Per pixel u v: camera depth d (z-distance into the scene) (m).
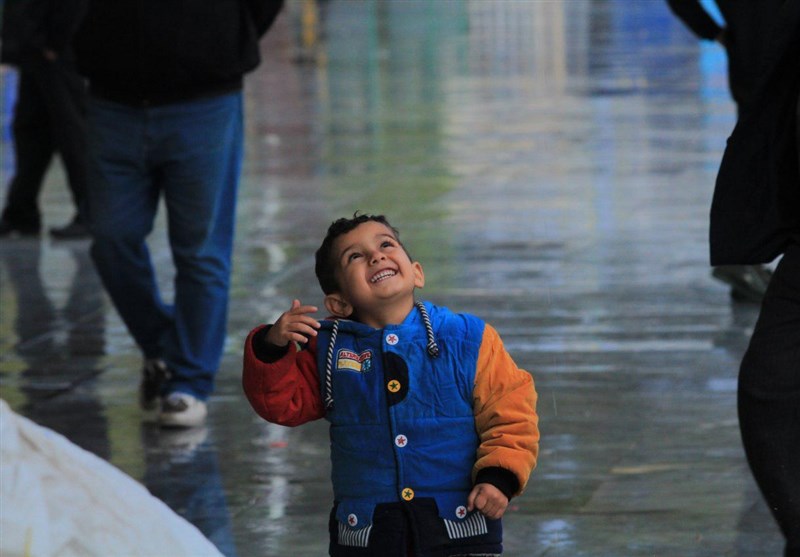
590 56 61.88
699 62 57.81
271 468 14.54
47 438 7.70
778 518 11.01
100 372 18.59
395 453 8.80
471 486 8.84
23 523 7.10
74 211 31.12
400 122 44.16
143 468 14.61
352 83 55.28
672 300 21.42
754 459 11.12
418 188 32.62
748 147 11.13
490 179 33.56
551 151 37.53
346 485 8.96
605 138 39.38
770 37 10.78
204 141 15.81
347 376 8.91
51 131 28.45
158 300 16.91
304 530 12.73
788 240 11.13
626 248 25.31
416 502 8.80
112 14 15.51
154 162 15.97
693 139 38.44
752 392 11.09
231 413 16.59
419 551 8.73
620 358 18.28
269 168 36.19
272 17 16.12
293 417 9.10
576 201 30.25
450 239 26.58
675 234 26.44
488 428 8.82
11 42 27.00
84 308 22.23
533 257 24.77
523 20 82.50
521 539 12.29
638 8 87.81
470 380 8.80
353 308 9.14
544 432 15.36
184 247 16.05
